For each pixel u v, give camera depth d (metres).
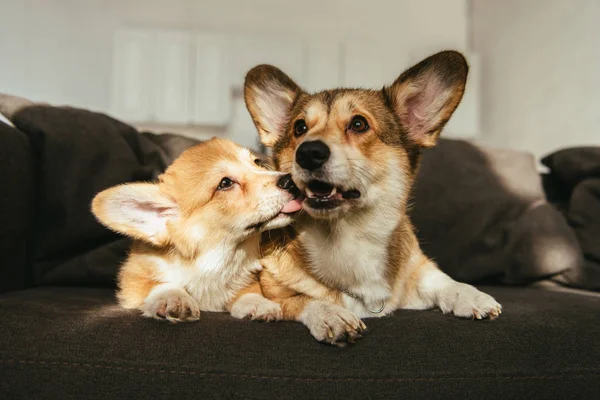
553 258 0.85
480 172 0.92
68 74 1.64
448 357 0.54
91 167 0.78
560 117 1.32
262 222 0.65
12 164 0.70
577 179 0.96
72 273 0.76
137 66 1.58
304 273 0.65
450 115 0.69
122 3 1.67
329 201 0.61
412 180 0.70
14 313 0.56
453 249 0.86
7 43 1.60
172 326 0.56
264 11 1.75
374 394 0.51
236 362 0.52
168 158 0.90
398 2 1.82
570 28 1.28
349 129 0.65
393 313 0.65
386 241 0.65
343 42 1.69
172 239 0.66
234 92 1.65
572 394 0.54
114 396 0.50
